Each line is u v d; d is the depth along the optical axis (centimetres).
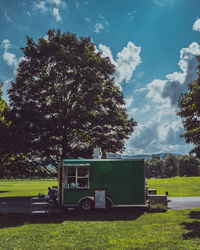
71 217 1223
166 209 1322
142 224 1000
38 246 726
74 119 2405
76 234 858
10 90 2558
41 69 2573
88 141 2652
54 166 2553
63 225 1019
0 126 2350
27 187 4834
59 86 2539
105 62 2711
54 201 1504
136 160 1405
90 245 722
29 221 1134
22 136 2250
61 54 2352
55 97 2534
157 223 1006
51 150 2414
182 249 658
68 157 2511
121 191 1383
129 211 1364
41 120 2342
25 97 2514
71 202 1391
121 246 699
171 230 875
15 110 2434
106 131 2588
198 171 10094
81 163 1419
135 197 1370
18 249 702
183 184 3759
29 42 2619
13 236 845
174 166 10762
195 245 690
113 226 972
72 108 2500
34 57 2548
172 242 726
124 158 1545
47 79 2416
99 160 1423
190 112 1475
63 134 2473
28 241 782
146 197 1480
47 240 789
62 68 2442
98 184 1398
